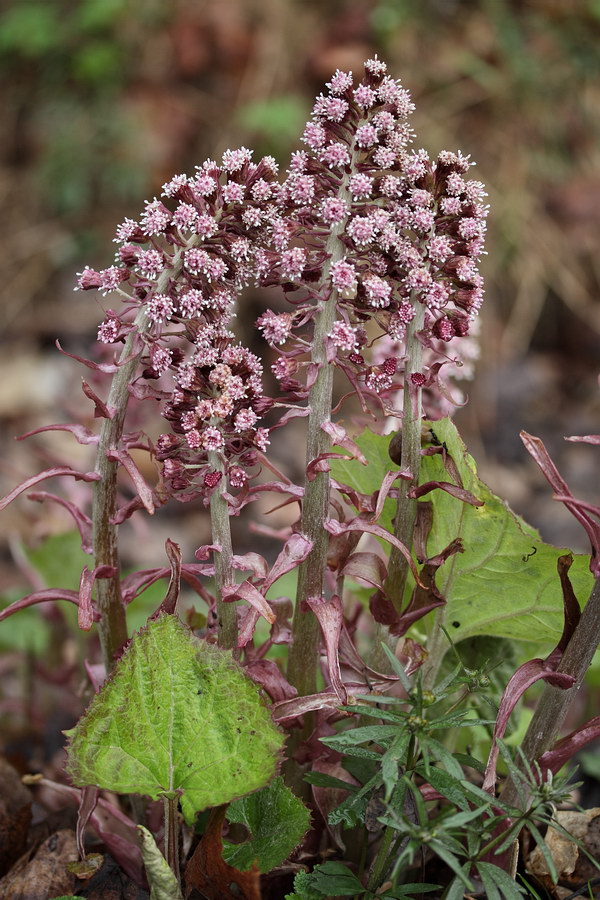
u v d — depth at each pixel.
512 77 2.17
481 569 0.90
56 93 2.25
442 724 0.82
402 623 0.87
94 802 0.87
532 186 2.15
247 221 0.84
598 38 2.22
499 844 0.86
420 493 0.86
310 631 0.87
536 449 0.84
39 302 2.13
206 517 1.63
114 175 2.14
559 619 0.91
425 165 0.84
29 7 2.28
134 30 2.22
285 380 0.84
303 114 2.09
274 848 0.85
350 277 0.83
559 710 0.85
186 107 2.17
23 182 2.23
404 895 0.84
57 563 1.04
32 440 1.70
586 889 0.88
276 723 0.84
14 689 1.11
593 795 1.01
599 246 2.13
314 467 0.84
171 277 0.84
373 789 0.85
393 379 0.95
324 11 2.21
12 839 0.91
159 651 0.85
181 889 0.87
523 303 2.10
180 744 0.84
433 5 2.21
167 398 0.85
